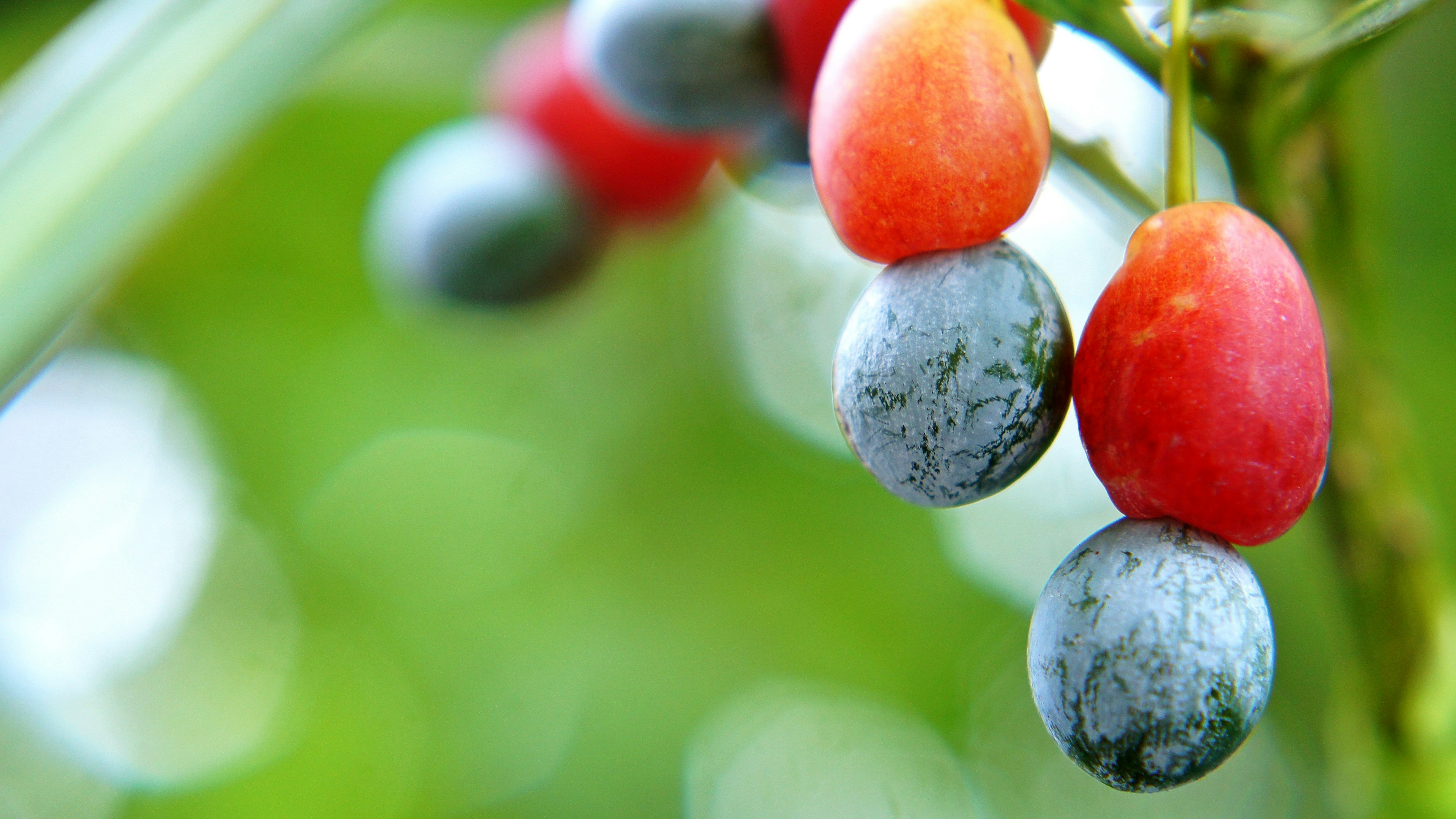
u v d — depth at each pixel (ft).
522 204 0.91
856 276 1.36
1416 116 1.13
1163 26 0.63
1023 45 0.61
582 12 0.70
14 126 0.62
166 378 1.34
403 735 1.40
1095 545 0.60
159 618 1.44
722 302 1.39
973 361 0.60
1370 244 0.69
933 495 0.61
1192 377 0.59
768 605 1.41
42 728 1.41
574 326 1.38
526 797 1.38
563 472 1.41
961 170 0.60
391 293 1.21
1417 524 0.70
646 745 1.38
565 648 1.39
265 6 0.64
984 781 1.56
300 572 1.41
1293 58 0.64
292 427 1.37
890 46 0.60
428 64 1.01
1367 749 0.73
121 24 0.63
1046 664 0.60
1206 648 0.59
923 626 1.40
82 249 0.61
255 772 1.39
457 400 1.38
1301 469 0.60
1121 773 0.60
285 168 1.26
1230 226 0.60
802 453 1.40
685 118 0.69
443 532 1.40
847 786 1.54
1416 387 1.14
